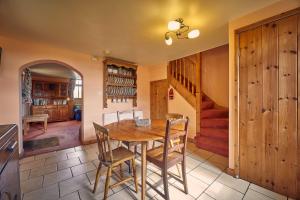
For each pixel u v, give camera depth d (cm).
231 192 182
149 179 210
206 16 201
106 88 401
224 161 266
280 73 174
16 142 133
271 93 181
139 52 355
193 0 168
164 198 163
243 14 198
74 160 275
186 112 394
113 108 427
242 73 206
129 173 227
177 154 185
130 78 457
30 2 168
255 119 195
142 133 185
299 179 164
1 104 268
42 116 512
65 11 186
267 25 182
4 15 195
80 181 207
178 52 354
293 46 165
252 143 198
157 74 487
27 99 504
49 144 369
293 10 162
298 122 164
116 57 399
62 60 334
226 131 299
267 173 186
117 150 201
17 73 282
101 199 171
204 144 325
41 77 724
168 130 156
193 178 212
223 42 292
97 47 320
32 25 222
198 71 361
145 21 212
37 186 195
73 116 820
